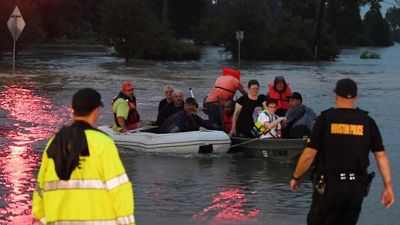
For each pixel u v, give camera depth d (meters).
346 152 6.91
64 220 5.55
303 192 11.79
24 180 12.50
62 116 22.05
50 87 32.84
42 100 26.77
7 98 27.33
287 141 15.12
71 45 92.75
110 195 5.53
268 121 15.81
